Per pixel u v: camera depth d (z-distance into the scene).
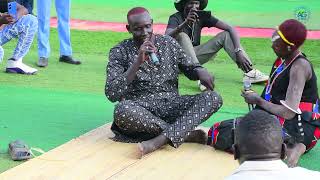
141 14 5.08
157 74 5.16
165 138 4.86
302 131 4.76
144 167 4.57
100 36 10.17
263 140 2.58
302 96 4.81
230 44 7.06
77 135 5.45
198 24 7.12
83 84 7.23
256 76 7.30
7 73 7.63
